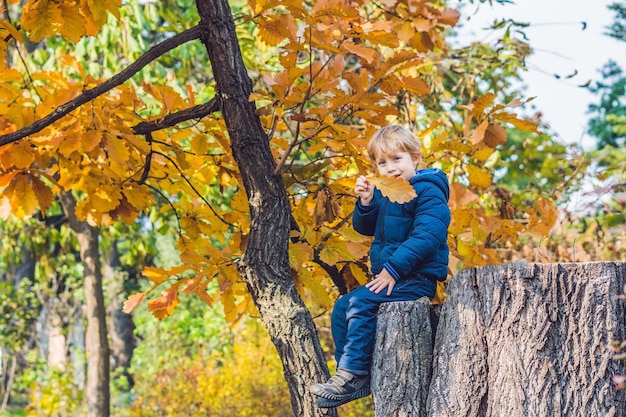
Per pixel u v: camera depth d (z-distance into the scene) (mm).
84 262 8734
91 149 3730
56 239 10883
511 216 4969
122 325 20391
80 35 3707
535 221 4707
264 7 3658
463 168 5723
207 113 3965
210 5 3744
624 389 2656
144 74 8562
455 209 4402
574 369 2693
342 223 4113
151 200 4578
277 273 3547
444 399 2816
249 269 3561
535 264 2793
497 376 2756
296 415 3414
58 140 3842
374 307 3105
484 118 4000
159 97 4188
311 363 3422
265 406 9086
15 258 11578
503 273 2812
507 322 2777
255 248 3555
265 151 3682
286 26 3785
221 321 12234
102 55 9547
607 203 5516
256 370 9523
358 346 3086
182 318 12703
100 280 8773
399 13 4352
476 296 2865
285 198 3658
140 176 4617
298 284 3943
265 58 7152
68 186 4555
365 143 3705
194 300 15242
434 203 3166
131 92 4125
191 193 4613
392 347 2965
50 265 11516
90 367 8516
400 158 3377
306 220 4180
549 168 7660
